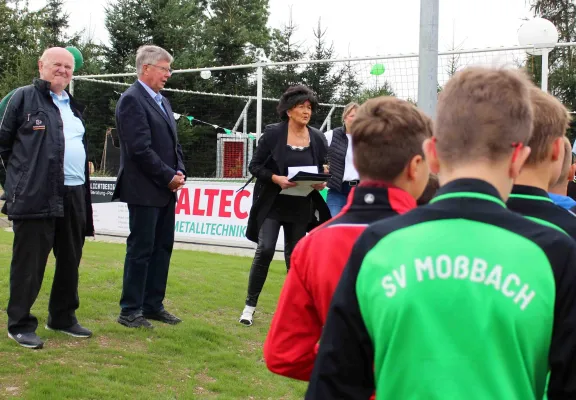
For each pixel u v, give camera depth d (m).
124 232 10.93
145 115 4.45
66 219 4.15
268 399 3.63
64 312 4.25
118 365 3.80
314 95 4.95
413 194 1.79
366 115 1.76
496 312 1.21
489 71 1.41
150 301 4.80
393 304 1.25
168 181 4.48
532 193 1.79
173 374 3.77
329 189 5.60
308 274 1.70
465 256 1.24
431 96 4.52
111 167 14.82
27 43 31.53
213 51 29.19
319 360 1.34
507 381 1.19
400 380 1.23
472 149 1.33
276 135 4.93
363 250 1.34
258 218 4.94
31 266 3.94
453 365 1.19
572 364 1.22
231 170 15.09
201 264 7.50
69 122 4.18
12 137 3.95
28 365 3.62
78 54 7.55
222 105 23.97
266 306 5.62
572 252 1.26
